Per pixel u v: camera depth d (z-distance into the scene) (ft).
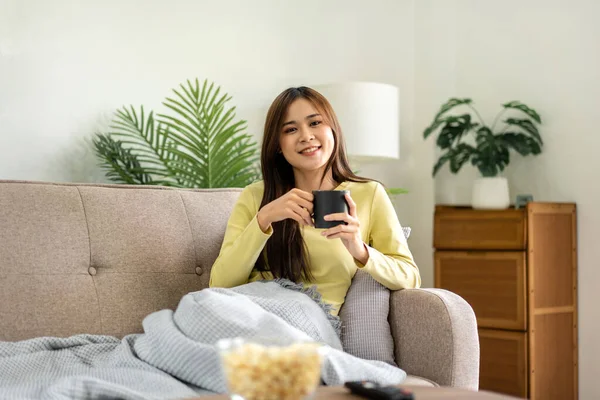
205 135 9.79
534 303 10.99
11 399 4.47
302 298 5.78
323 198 5.30
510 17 12.60
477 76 12.97
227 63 11.45
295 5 12.21
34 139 9.77
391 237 6.44
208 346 4.81
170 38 10.92
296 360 3.09
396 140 11.39
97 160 10.25
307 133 6.37
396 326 5.85
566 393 11.44
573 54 11.86
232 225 6.62
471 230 11.59
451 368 5.39
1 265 5.91
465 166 12.96
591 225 11.60
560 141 11.99
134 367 5.11
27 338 5.86
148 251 6.56
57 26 9.99
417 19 13.47
